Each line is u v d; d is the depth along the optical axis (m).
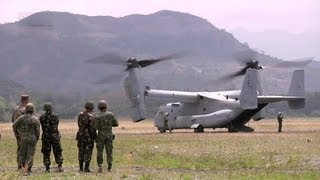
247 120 67.56
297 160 28.50
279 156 30.97
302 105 69.19
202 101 68.56
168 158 30.95
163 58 65.19
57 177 21.97
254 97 62.50
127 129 87.38
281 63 65.50
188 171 24.58
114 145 42.22
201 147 37.91
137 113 65.62
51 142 24.41
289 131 65.94
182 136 53.44
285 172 23.69
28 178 21.62
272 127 85.25
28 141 23.72
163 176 21.94
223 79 69.19
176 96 68.38
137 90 65.38
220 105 66.81
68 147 40.06
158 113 71.69
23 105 25.70
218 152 33.75
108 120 24.22
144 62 65.88
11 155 34.34
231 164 27.42
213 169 25.58
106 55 64.31
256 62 65.75
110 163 24.42
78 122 24.50
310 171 24.16
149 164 28.12
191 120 68.56
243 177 21.56
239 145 39.19
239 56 66.00
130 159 30.75
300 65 64.19
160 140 47.22
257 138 47.53
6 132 77.19
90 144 24.31
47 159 24.52
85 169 24.31
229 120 65.94
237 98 69.62
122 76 67.88
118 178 21.61
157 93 68.06
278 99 66.12
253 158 29.97
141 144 42.72
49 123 24.41
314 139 45.53
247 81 63.00
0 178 21.34
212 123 66.62
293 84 69.69
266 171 24.34
